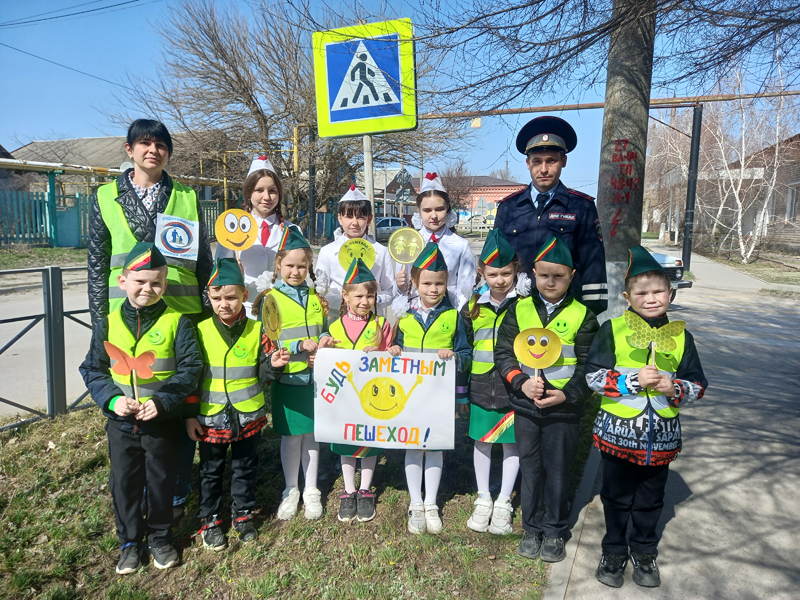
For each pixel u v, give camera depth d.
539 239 3.29
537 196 3.36
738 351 7.34
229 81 19.45
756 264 20.31
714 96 5.45
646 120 4.83
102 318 2.78
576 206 3.25
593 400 5.17
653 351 2.48
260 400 2.98
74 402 4.65
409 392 3.04
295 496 3.24
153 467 2.67
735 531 3.07
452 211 3.90
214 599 2.56
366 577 2.69
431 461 3.17
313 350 3.09
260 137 19.92
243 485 2.96
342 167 22.42
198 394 2.91
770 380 5.93
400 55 4.02
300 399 3.16
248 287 3.62
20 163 17.39
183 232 3.03
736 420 4.68
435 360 3.02
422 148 19.42
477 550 2.91
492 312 3.15
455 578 2.68
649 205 46.09
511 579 2.67
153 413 2.53
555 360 2.66
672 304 11.63
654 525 2.65
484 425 3.11
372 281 3.17
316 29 4.12
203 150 20.59
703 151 22.88
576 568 2.76
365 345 3.22
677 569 2.75
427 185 3.82
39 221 18.56
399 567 2.77
